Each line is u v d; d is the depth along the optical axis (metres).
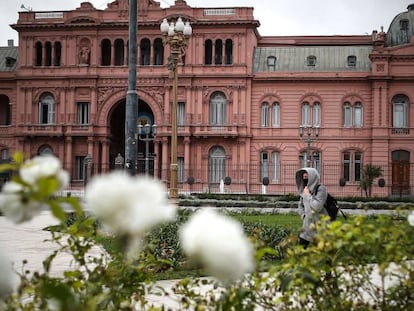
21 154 2.62
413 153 53.28
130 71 20.83
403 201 37.00
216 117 55.31
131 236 2.14
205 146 55.22
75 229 4.71
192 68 55.06
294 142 54.78
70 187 55.41
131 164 20.58
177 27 25.42
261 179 54.81
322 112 54.75
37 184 2.38
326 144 54.59
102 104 55.94
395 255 4.59
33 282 4.07
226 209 31.08
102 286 4.50
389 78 53.28
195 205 34.84
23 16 56.91
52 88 56.56
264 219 26.22
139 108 60.34
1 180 36.66
